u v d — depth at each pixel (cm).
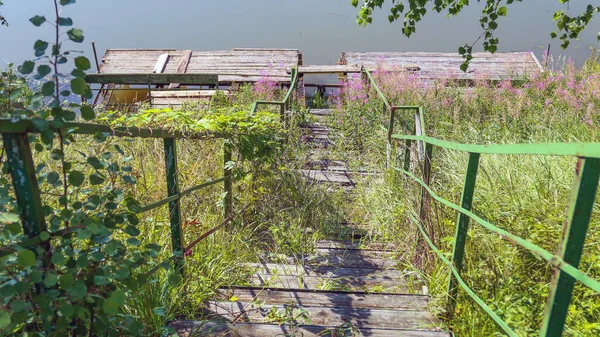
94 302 178
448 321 302
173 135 311
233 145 486
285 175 585
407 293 358
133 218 203
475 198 421
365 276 420
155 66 1459
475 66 1434
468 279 310
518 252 309
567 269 163
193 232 405
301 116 993
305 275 418
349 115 945
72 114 170
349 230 552
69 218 174
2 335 155
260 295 345
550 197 386
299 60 1498
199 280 332
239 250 430
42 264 167
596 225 332
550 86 1007
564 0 489
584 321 252
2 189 168
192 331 277
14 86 208
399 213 509
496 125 827
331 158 822
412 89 1049
